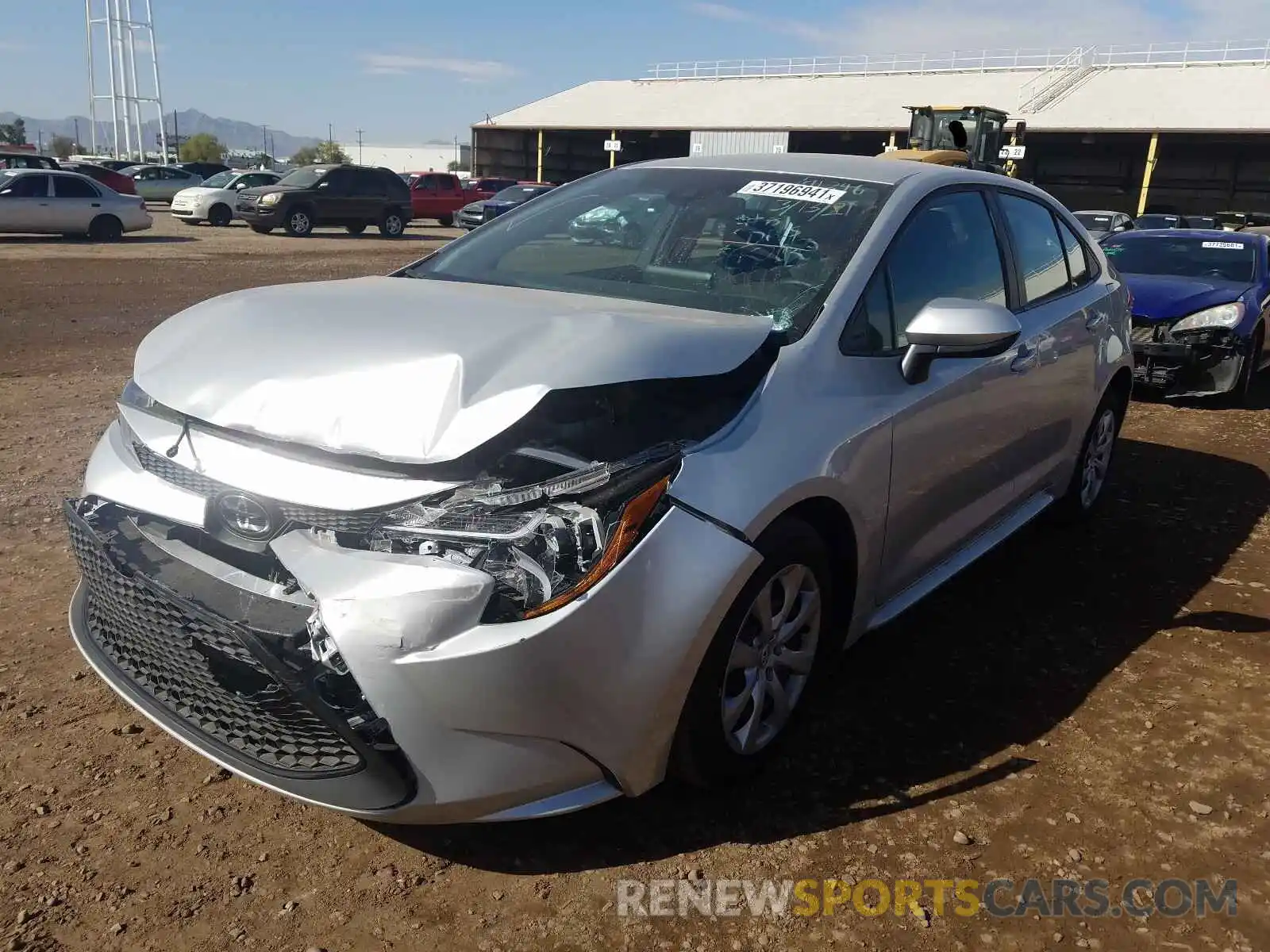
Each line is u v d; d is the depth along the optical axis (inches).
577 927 88.7
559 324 96.0
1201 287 307.4
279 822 101.2
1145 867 98.4
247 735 92.2
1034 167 1860.2
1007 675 135.0
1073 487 182.9
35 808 101.2
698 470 92.4
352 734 83.1
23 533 170.1
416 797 85.7
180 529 96.1
